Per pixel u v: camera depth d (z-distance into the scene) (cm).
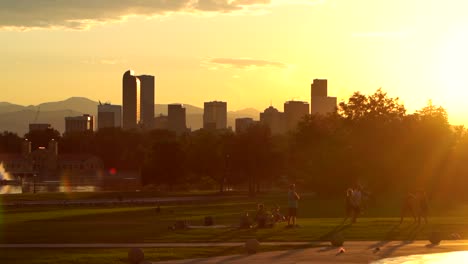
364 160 18362
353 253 5912
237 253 5997
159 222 10038
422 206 8744
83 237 7656
